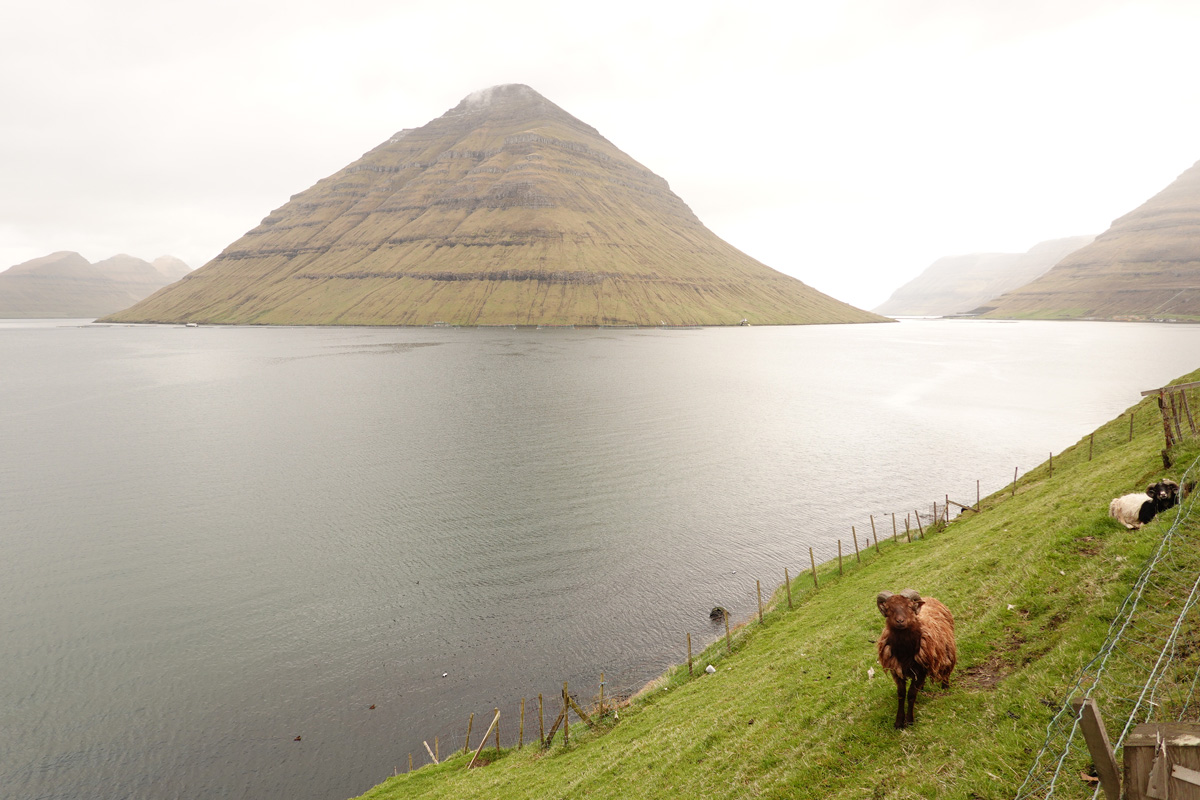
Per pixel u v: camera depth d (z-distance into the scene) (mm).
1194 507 17078
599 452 93000
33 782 32562
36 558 58344
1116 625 13625
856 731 14539
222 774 32625
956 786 11219
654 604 46844
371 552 58500
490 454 92875
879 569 36156
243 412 130250
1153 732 6555
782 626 32125
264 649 43344
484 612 46969
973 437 99312
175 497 75750
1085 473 32844
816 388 157500
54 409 136000
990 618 17031
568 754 24891
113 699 38531
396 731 35094
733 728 18641
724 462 86438
